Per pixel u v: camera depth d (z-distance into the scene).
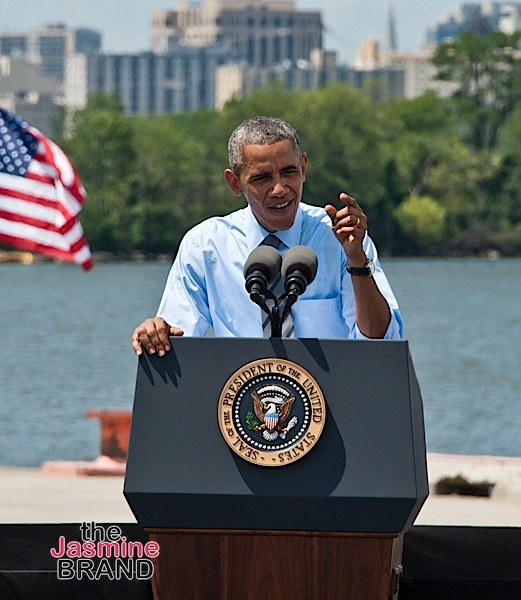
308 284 12.56
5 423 67.94
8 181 37.94
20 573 14.88
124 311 169.62
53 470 33.41
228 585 12.02
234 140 13.37
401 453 11.78
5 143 37.94
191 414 11.96
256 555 11.97
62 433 63.81
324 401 11.84
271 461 11.77
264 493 11.77
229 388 11.89
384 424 11.83
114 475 33.22
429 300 186.00
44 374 95.69
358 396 11.88
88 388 86.50
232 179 13.72
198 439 11.92
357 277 12.81
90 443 60.12
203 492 11.80
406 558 15.37
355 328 13.37
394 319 13.12
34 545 14.97
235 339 12.05
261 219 13.58
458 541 15.27
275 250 12.72
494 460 27.11
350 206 12.73
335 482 11.76
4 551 14.95
